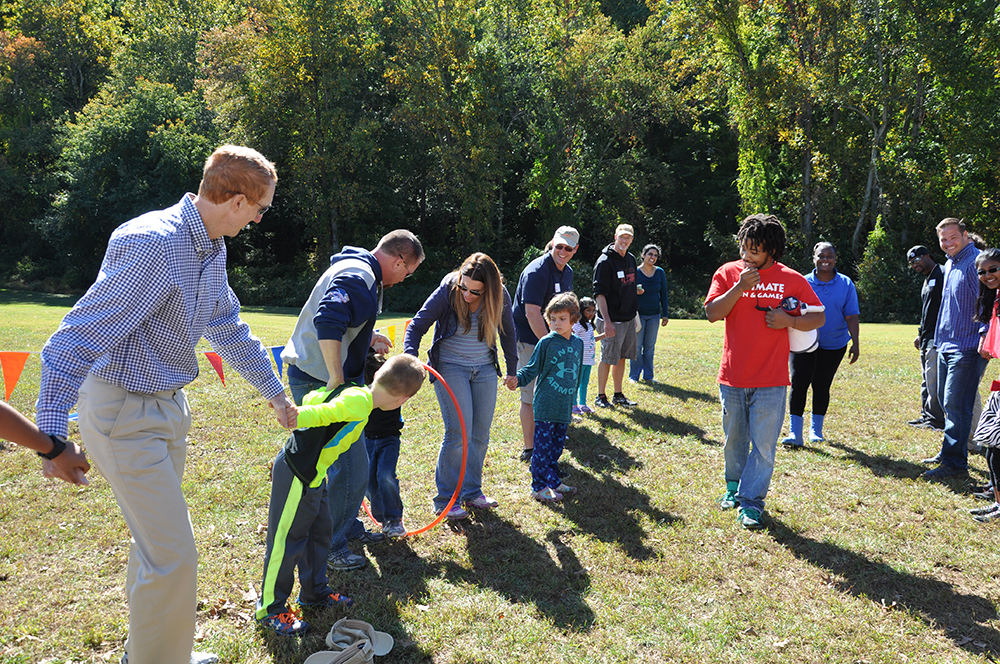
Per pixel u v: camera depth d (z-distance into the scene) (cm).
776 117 3212
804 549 415
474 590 357
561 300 482
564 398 487
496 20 4038
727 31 3212
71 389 221
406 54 3575
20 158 4481
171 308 247
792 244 3328
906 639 321
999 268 487
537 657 301
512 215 4312
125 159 4059
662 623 330
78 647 297
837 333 634
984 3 2748
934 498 499
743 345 457
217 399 738
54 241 4209
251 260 4353
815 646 315
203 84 4003
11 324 1523
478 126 3578
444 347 460
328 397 332
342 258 375
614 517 456
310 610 331
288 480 309
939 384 639
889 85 2986
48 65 4778
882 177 3045
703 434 662
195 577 253
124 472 243
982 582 378
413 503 477
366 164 3788
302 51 3538
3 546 388
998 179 2947
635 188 3750
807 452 611
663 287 910
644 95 3719
